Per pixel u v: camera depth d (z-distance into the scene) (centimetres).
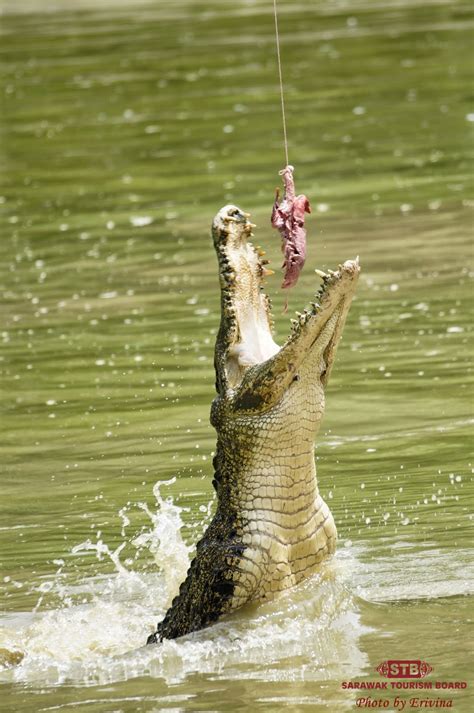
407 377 4466
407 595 2839
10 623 2920
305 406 2736
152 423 4203
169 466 3825
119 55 12756
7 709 2417
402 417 4091
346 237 6312
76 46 13488
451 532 3203
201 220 6869
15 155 8988
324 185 7444
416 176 7500
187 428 4138
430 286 5481
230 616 2720
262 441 2730
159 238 6594
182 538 3281
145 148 8850
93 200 7556
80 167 8469
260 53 12231
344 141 8575
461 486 3503
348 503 3444
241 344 2802
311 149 8412
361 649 2558
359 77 10769
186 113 9900
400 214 6662
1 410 4419
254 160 8219
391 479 3594
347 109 9588
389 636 2614
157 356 4862
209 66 11769
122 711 2361
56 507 3591
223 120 9538
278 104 9938
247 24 14238
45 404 4456
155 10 16088
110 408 4372
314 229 6519
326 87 10456
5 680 2583
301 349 2683
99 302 5600
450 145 8250
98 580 3148
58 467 3888
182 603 2794
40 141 9369
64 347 5047
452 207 6719
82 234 6794
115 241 6600
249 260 2841
